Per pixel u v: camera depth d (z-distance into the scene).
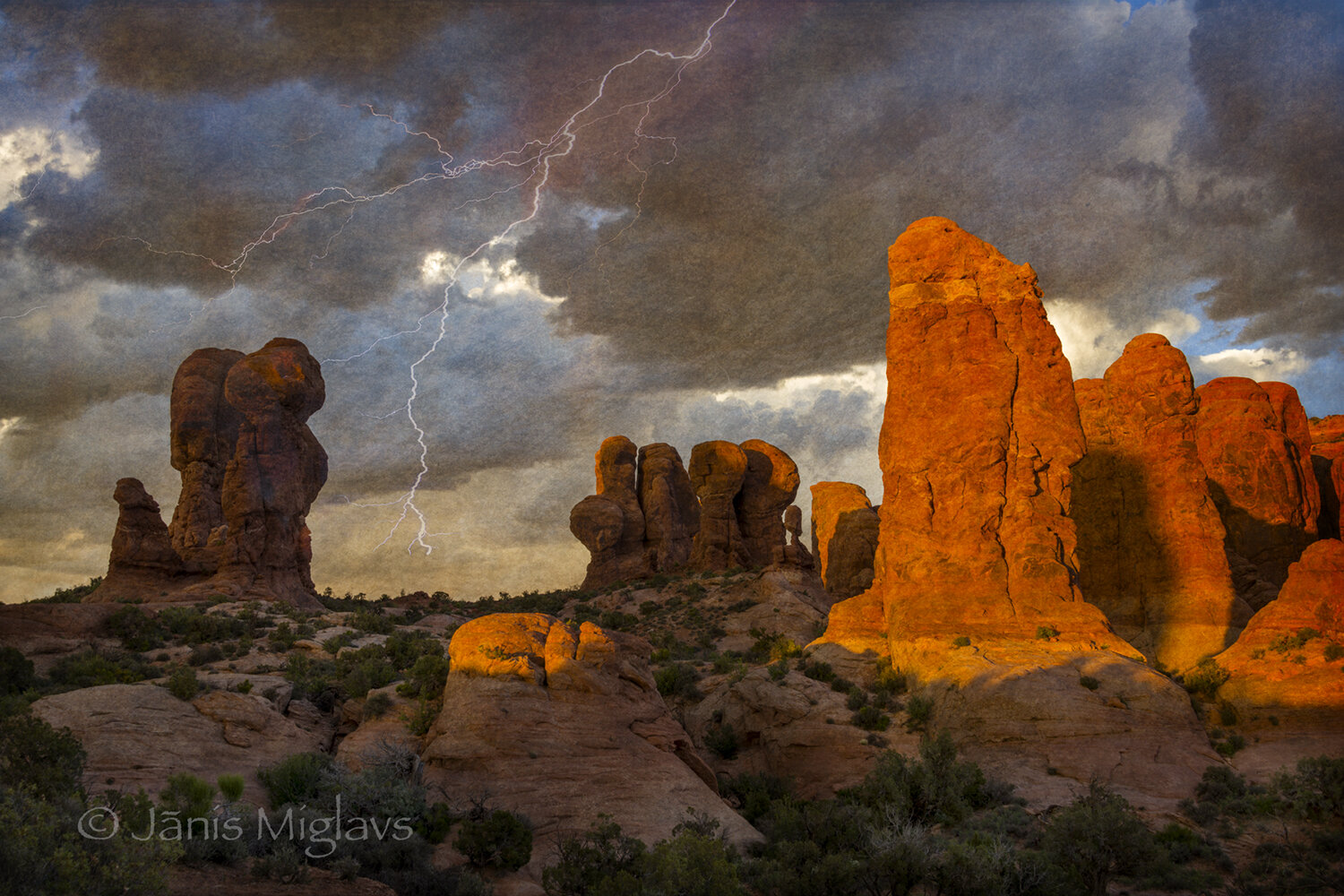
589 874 21.27
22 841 14.02
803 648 50.47
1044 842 24.52
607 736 29.86
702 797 28.58
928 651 39.41
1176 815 28.56
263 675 36.47
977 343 45.25
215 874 18.31
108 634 42.69
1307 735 33.25
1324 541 39.72
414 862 22.14
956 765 29.94
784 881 21.66
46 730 20.78
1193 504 51.47
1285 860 24.64
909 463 44.81
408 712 32.50
